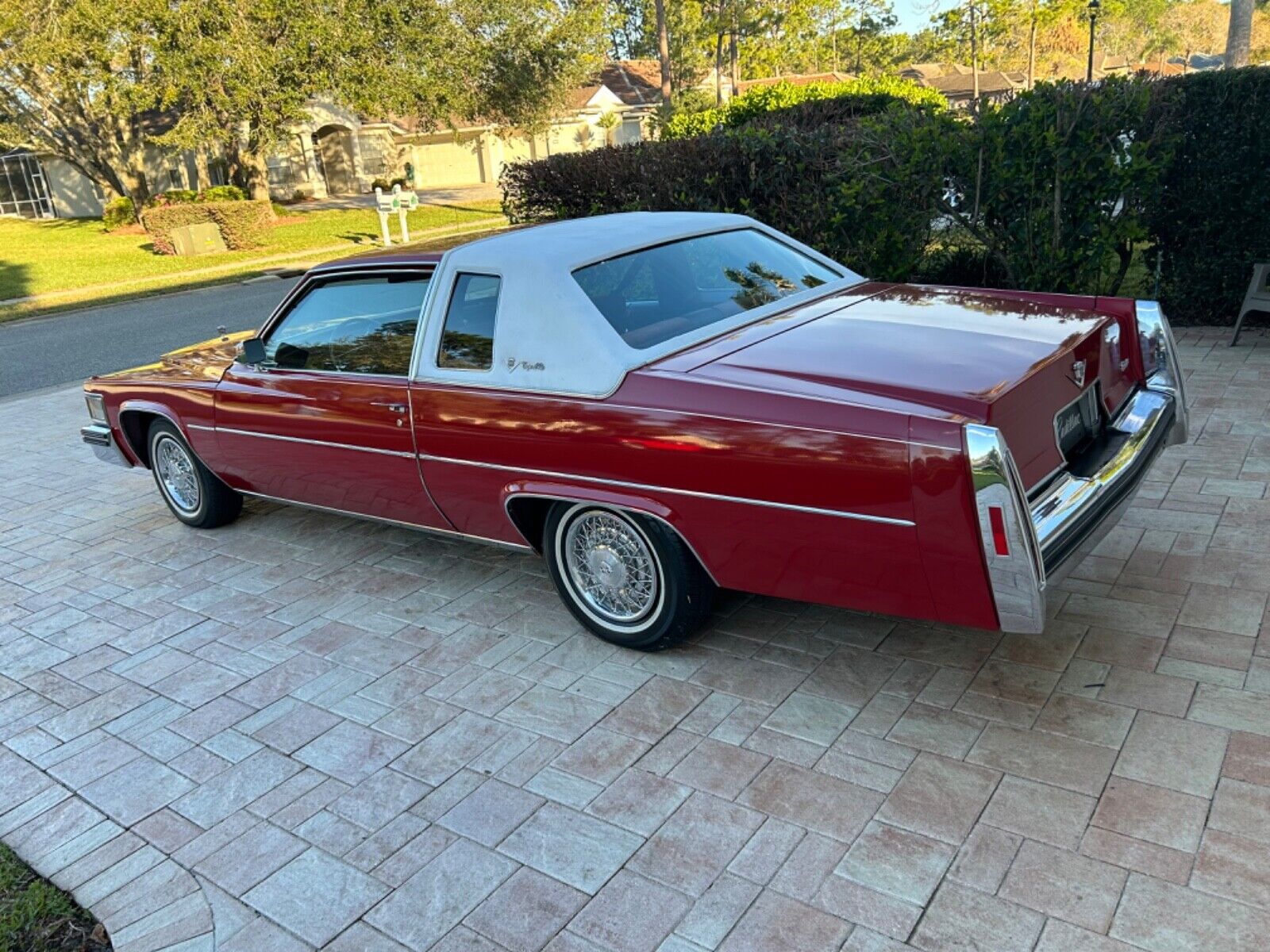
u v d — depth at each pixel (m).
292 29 26.23
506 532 4.23
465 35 29.97
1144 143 6.93
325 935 2.72
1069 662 3.54
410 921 2.74
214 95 25.91
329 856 3.03
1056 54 79.19
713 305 4.04
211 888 2.96
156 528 6.21
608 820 3.04
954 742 3.19
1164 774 2.92
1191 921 2.42
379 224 32.19
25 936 2.84
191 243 26.67
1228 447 5.33
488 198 41.09
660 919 2.64
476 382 3.97
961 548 2.83
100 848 3.20
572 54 31.78
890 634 3.91
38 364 13.45
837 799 3.00
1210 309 7.98
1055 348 3.31
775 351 3.51
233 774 3.51
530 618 4.41
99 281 23.39
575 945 2.59
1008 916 2.51
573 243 4.06
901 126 7.88
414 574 5.04
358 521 5.94
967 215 7.84
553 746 3.44
